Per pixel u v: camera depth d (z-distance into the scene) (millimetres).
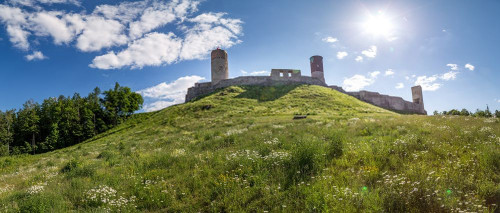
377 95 70250
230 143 19125
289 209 8055
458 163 9578
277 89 62781
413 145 12461
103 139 43250
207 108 50281
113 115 66188
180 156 15883
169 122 45156
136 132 42844
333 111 43438
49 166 22203
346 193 7980
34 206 9641
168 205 9688
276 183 9875
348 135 17516
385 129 18750
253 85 66688
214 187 10328
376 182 8984
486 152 10156
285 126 25484
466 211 6574
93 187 11742
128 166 15516
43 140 63688
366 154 11727
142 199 10344
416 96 79625
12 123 63438
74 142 58781
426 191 7559
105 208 9539
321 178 9703
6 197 11883
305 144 12523
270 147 15281
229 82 69125
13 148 54438
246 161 12375
